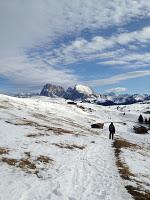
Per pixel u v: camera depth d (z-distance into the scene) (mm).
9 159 22562
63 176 20953
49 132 45312
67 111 150750
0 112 62062
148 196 19359
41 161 23984
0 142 29109
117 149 41438
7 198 14867
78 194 17703
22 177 18844
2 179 17656
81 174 22625
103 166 27141
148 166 31844
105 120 162875
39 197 15953
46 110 122375
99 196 17922
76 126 77250
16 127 42906
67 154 29812
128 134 97688
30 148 28625
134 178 24031
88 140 47094
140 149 48719
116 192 19250
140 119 187375
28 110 93500
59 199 16188
